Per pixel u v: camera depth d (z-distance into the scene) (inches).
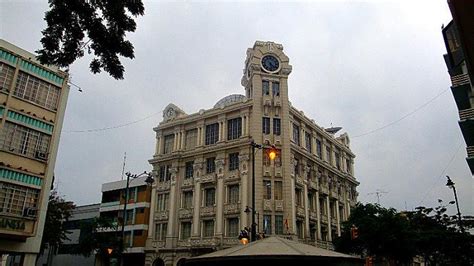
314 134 1813.5
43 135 1010.1
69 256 1996.8
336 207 1892.2
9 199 908.0
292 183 1504.7
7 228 887.1
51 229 1378.0
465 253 1524.4
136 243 1716.3
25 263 936.9
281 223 1422.2
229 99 1827.0
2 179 897.5
